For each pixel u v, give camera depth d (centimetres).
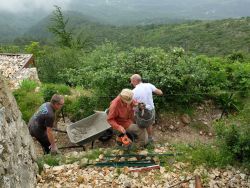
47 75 926
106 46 855
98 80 566
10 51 1509
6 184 274
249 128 431
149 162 415
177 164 413
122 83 570
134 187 374
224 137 437
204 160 419
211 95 605
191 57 648
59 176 387
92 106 588
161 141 512
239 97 613
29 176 345
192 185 378
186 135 541
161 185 378
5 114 311
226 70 692
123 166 408
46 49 1462
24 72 823
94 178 385
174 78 556
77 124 500
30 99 627
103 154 435
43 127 451
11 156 300
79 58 985
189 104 589
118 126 421
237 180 394
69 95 636
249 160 413
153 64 586
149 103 446
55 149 447
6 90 333
